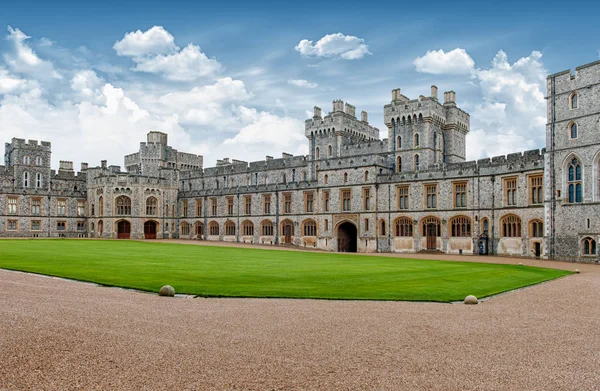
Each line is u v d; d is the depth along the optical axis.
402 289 21.97
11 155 88.38
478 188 54.88
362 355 11.37
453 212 56.66
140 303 16.83
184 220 90.38
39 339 11.87
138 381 9.45
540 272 32.34
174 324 13.79
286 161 80.31
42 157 88.12
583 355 11.73
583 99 45.50
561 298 20.50
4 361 10.33
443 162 68.81
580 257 44.84
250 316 15.12
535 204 49.94
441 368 10.58
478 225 54.56
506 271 32.16
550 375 10.28
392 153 68.25
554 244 47.16
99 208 85.50
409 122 67.12
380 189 63.41
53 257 34.50
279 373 10.05
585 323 15.30
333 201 67.94
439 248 57.66
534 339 13.16
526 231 50.50
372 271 29.81
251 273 26.97
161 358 10.77
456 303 18.83
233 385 9.37
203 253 43.59
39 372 9.81
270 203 77.06
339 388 9.35
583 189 45.16
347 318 15.23
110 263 30.91
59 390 8.98
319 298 19.02
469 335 13.45
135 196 85.31
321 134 77.50
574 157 46.19
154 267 28.92
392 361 10.98
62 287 20.03
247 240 80.12
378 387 9.42
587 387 9.65
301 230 72.25
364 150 72.19
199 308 16.23
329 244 67.94
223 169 88.62
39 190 86.19
